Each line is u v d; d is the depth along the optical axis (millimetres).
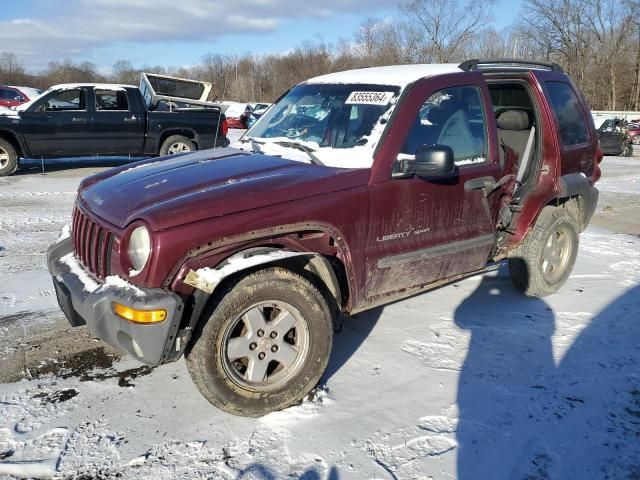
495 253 4516
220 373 2922
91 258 3203
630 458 2846
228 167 3457
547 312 4637
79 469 2674
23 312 4438
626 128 23219
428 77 3793
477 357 3834
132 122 12008
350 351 3881
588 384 3516
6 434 2904
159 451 2814
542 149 4664
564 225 4867
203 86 12398
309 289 3086
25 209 8375
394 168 3449
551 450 2891
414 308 4656
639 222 8578
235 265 2801
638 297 5004
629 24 48969
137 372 3568
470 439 2957
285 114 4355
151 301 2643
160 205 2867
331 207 3154
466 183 3846
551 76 4848
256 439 2924
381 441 2928
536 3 48344
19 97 20516
